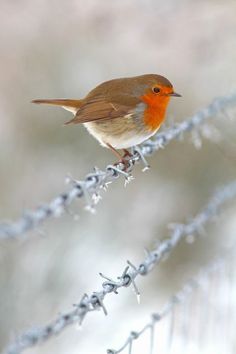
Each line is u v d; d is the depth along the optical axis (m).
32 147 12.43
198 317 9.21
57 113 12.48
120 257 11.56
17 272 10.34
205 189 12.08
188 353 9.36
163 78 8.67
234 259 9.79
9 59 13.10
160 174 12.27
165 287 11.53
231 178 11.99
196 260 11.68
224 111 8.66
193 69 13.23
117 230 11.85
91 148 12.22
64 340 9.96
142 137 8.66
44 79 12.91
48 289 10.52
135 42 13.57
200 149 12.15
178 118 12.66
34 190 12.25
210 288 8.49
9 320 9.95
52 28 13.30
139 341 10.16
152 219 12.09
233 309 9.34
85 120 8.21
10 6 13.38
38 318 10.20
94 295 4.98
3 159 12.39
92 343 10.17
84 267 11.09
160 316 6.73
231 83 12.94
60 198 4.61
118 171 5.86
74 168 12.22
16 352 4.07
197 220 7.94
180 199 12.13
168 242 6.97
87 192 4.86
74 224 11.45
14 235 3.96
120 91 8.50
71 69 13.04
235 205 12.03
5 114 12.81
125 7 12.98
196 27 13.23
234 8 13.24
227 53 13.14
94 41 13.33
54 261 10.83
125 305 11.07
